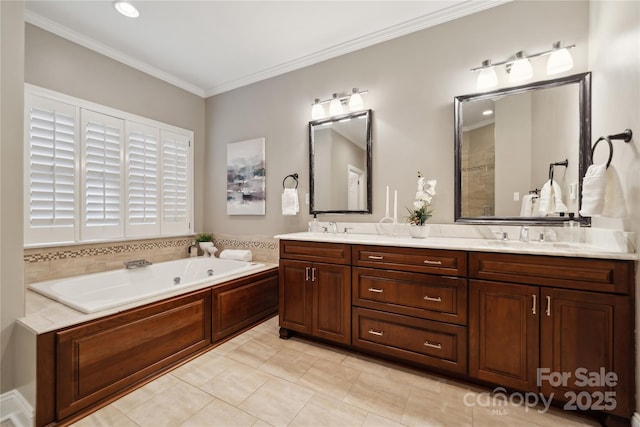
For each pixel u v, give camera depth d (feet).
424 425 4.83
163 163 10.98
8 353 5.28
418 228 7.40
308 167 10.06
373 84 8.83
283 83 10.59
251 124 11.39
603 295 4.69
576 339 4.88
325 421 4.93
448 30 7.75
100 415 5.07
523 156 6.84
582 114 6.21
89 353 5.29
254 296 9.16
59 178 8.16
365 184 8.86
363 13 7.77
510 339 5.40
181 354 6.89
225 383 6.01
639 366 4.40
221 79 11.54
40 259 7.79
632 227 4.64
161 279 9.98
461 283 5.85
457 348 5.90
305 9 7.59
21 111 5.60
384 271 6.68
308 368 6.59
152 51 9.53
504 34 7.11
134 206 10.01
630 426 4.57
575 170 6.29
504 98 7.04
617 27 5.06
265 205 11.05
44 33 7.91
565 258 4.96
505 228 6.97
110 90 9.39
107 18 7.88
